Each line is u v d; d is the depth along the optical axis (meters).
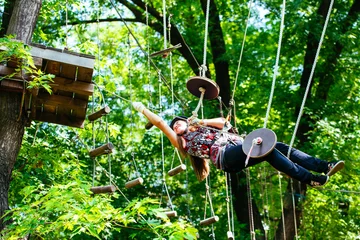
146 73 19.00
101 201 8.55
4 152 8.96
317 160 6.71
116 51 19.33
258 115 17.33
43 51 8.75
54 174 11.40
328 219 17.08
